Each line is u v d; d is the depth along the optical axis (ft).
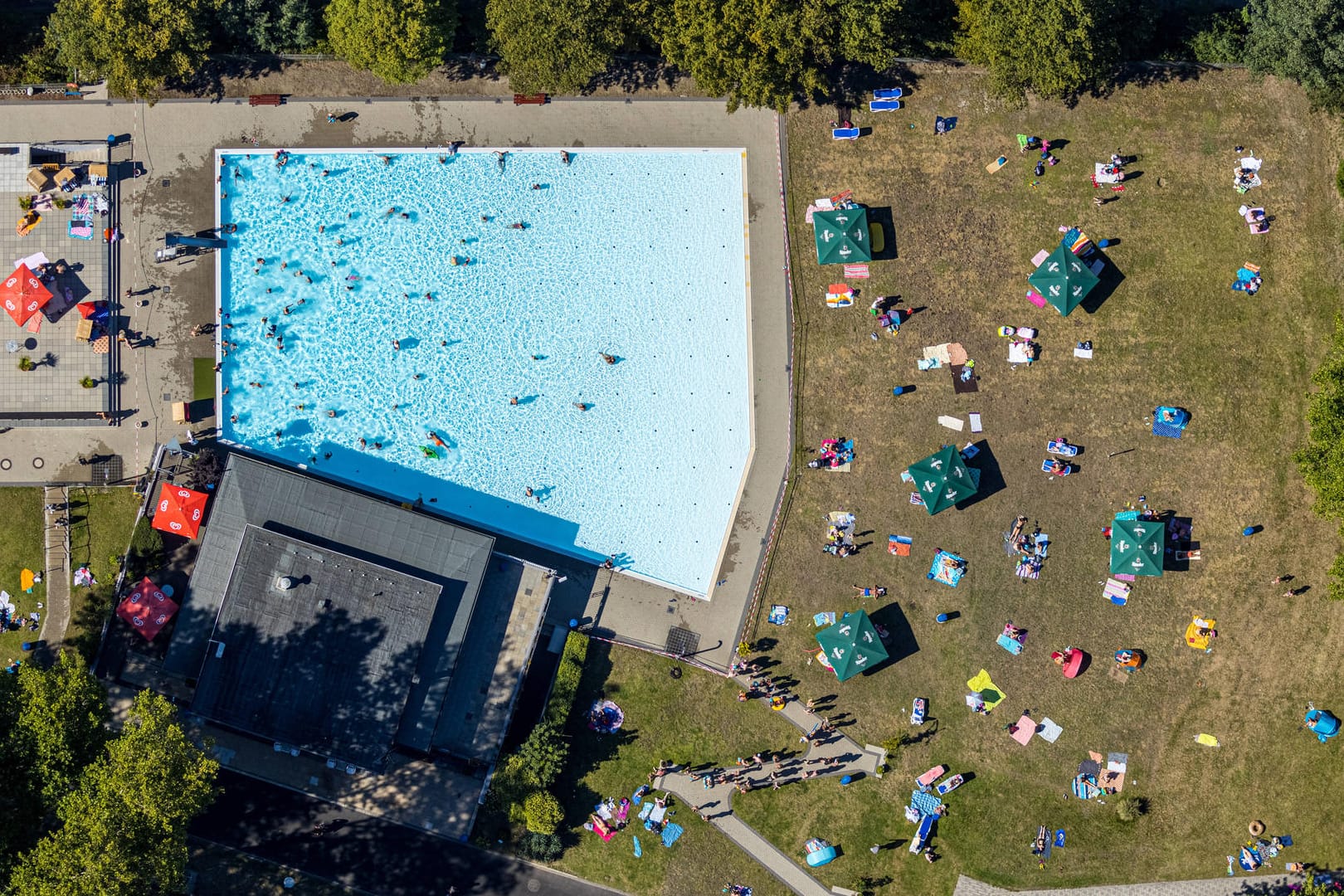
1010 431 184.85
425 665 175.01
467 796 179.73
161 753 149.69
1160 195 185.47
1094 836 181.78
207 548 176.35
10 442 182.29
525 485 185.68
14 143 183.83
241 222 185.68
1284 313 185.47
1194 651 183.52
